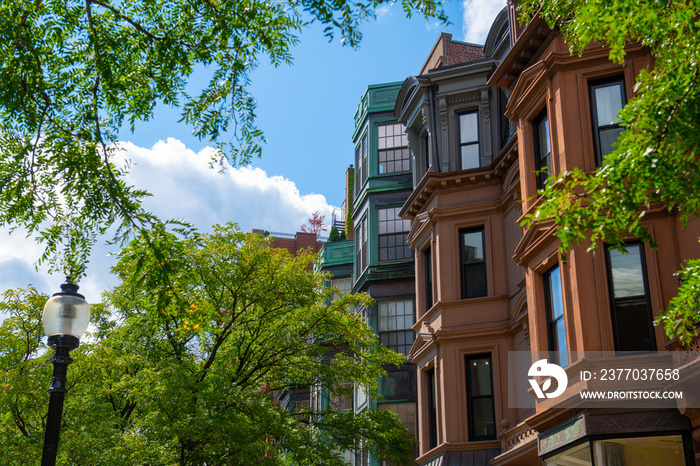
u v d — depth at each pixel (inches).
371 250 1425.9
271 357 937.5
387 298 1387.8
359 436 932.6
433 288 1023.6
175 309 412.2
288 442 824.9
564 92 705.0
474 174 1000.2
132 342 919.7
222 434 757.3
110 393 893.8
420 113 1116.5
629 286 636.1
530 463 824.9
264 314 920.3
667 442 590.9
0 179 360.5
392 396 1328.7
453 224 1007.6
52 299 457.4
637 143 317.4
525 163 767.1
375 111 1507.1
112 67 386.9
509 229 961.5
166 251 377.4
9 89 358.6
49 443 428.8
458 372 941.8
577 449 633.6
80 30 380.8
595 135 687.1
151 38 385.1
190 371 834.8
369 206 1454.2
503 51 1032.8
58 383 442.3
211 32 393.7
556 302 706.8
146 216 370.3
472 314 957.8
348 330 971.3
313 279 953.5
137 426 810.8
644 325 622.2
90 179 364.5
